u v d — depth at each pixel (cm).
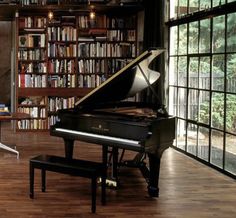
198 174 590
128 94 532
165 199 475
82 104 527
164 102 775
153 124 458
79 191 496
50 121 920
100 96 511
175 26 767
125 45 934
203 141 666
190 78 711
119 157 673
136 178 561
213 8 613
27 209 431
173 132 497
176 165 642
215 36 623
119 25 931
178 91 761
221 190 514
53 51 913
